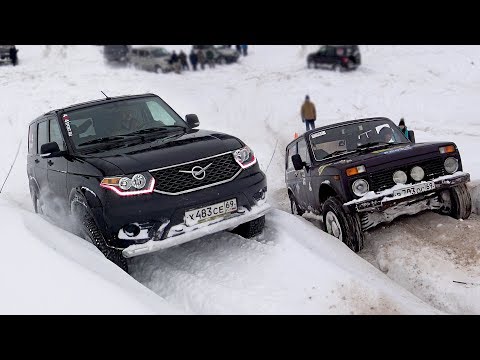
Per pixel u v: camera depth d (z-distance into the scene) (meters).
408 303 4.19
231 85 26.52
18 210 5.73
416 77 24.81
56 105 17.70
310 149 7.20
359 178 5.81
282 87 25.23
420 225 6.26
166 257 5.53
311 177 6.98
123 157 5.02
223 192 5.03
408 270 5.17
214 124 18.56
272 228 5.89
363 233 6.21
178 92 22.52
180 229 4.79
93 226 5.04
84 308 3.50
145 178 4.75
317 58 28.91
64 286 3.71
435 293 4.72
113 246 4.78
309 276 4.55
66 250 4.52
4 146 14.38
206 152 5.12
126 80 22.39
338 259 5.05
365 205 5.70
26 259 4.10
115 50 30.62
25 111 16.84
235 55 34.34
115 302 3.57
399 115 18.44
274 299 4.18
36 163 6.82
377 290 4.25
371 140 7.13
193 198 4.86
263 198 5.45
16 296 3.62
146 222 4.69
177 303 4.41
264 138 16.84
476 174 8.41
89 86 20.41
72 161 5.47
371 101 21.25
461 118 16.75
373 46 32.25
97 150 5.54
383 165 5.88
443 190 6.36
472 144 11.77
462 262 5.06
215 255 5.34
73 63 30.77
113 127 6.02
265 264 4.91
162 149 5.14
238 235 5.78
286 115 20.75
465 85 22.45
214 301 4.22
